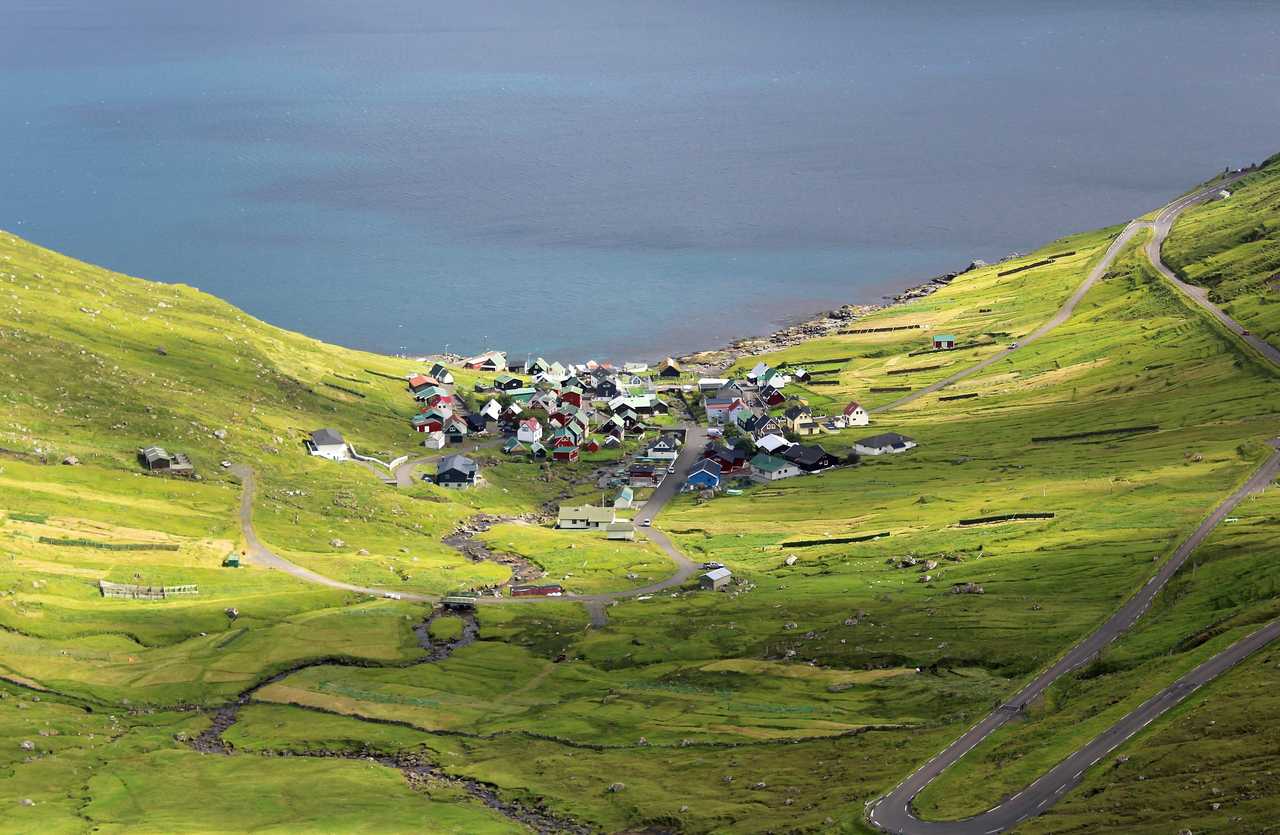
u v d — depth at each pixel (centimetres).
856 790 13088
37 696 17362
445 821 13525
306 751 16100
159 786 14562
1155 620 16850
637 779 14550
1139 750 12438
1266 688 13162
